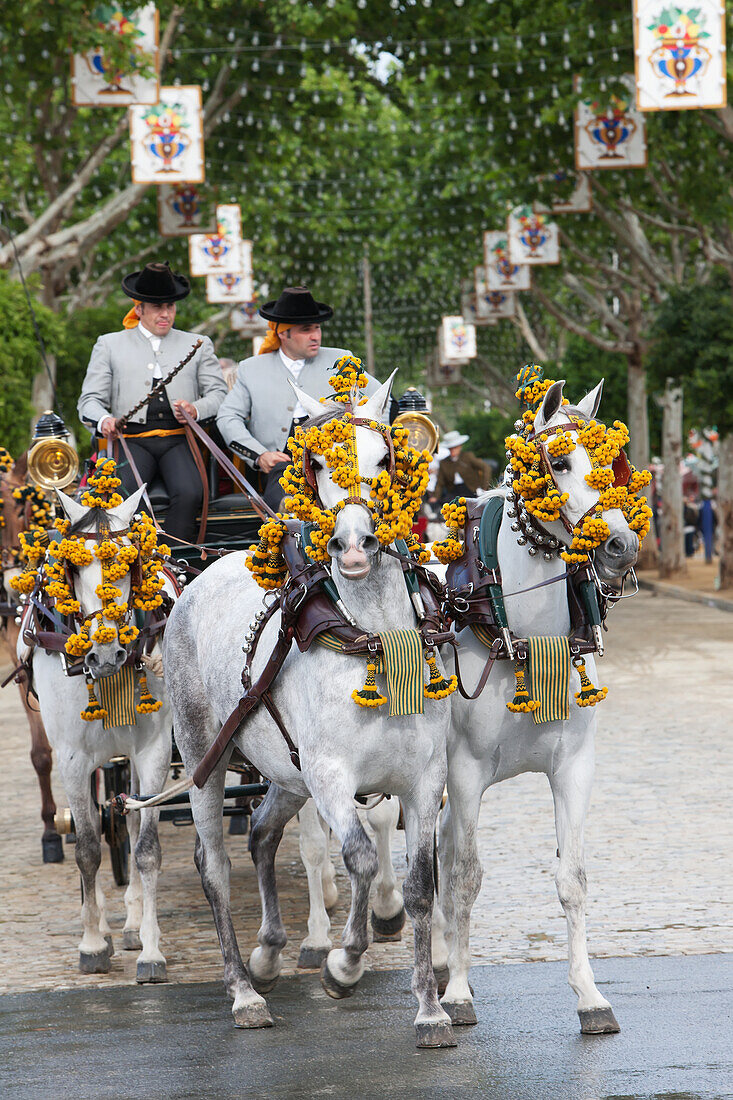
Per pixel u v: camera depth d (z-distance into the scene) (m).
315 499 8.12
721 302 34.91
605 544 8.07
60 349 34.22
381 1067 7.84
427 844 8.19
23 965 10.64
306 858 10.29
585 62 30.88
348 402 8.23
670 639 29.00
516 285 46.66
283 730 8.55
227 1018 9.05
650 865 12.38
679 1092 7.14
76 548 9.94
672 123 30.08
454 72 34.34
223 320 58.62
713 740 18.27
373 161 58.56
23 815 16.28
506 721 8.54
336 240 61.97
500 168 37.03
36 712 14.16
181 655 9.96
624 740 18.50
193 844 15.09
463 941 8.74
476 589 8.53
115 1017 9.20
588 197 36.69
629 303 44.91
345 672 8.03
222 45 37.78
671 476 43.69
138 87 27.66
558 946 10.32
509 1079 7.51
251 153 42.19
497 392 84.81
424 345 88.31
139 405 12.52
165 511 12.74
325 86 40.47
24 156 39.03
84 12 27.17
